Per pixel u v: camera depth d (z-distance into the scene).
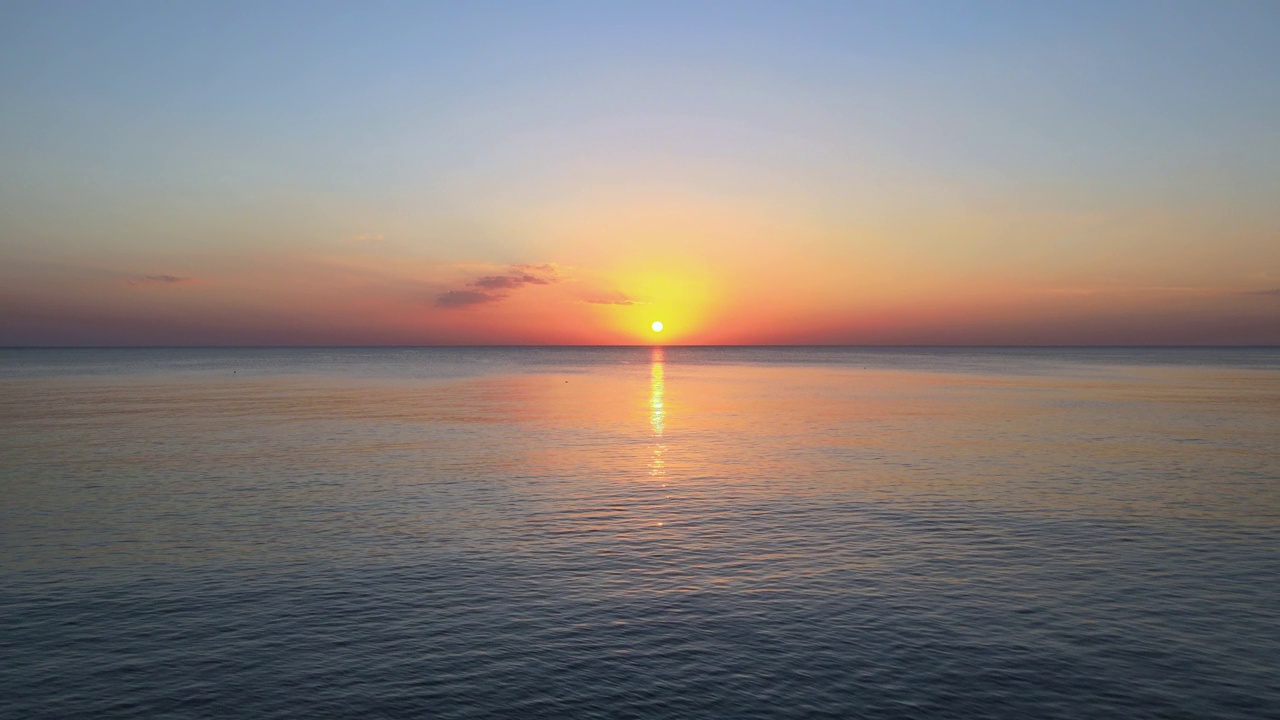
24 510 28.83
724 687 14.55
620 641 16.56
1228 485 33.16
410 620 17.77
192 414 65.94
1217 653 15.91
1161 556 22.62
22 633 17.05
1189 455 41.56
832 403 77.38
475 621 17.69
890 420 60.62
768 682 14.73
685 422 59.94
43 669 15.31
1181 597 19.14
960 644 16.38
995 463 39.12
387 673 15.13
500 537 24.94
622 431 53.97
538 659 15.71
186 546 23.88
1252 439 48.03
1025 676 14.94
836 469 37.53
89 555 22.88
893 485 33.38
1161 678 14.84
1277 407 69.75
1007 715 13.55
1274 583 20.17
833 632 17.00
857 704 13.91
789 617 17.88
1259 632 16.95
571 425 57.88
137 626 17.44
